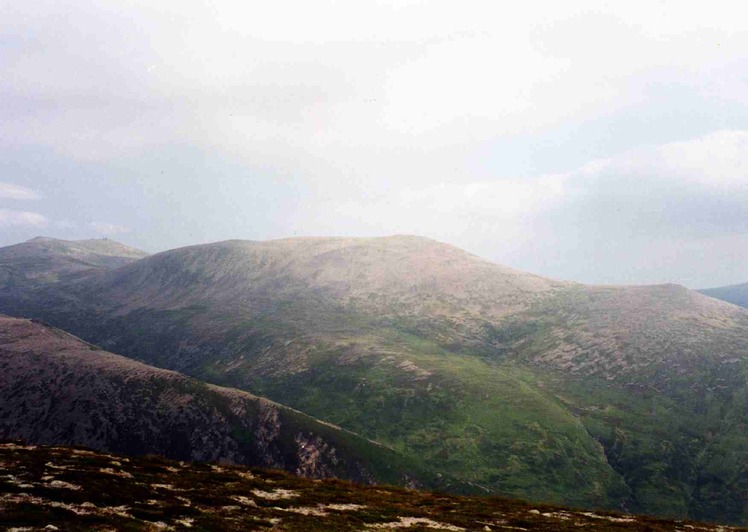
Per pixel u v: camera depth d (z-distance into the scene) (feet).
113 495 115.14
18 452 152.87
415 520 138.62
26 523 87.56
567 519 166.61
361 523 125.59
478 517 154.51
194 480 151.33
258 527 109.40
